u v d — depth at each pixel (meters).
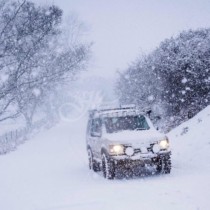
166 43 22.84
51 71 24.89
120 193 9.12
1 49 22.89
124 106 13.71
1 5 23.36
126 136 11.35
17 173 14.27
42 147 24.83
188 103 20.91
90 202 8.39
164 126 22.02
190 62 20.55
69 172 13.81
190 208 7.11
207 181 9.27
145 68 25.16
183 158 13.84
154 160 11.01
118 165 10.99
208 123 16.19
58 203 8.60
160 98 22.45
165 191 8.84
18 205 8.84
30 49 23.14
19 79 24.36
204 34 22.25
